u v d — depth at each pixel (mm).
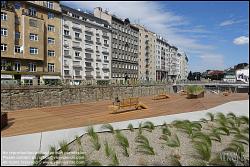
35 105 25656
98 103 30359
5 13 41719
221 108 21328
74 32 56188
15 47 43375
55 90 27844
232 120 15930
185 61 151750
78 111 22219
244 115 17422
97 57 63500
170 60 120375
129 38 81438
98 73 63844
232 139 12570
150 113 19594
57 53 51469
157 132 12898
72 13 56594
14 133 12852
